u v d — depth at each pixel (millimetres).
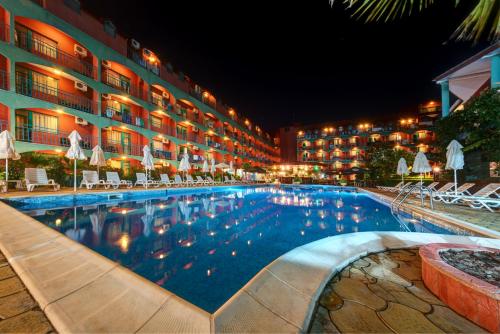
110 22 16828
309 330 1535
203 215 7133
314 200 11727
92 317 1491
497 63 10539
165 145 23125
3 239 2939
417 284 2215
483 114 8914
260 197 13164
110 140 17422
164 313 1570
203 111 28453
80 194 8766
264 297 1821
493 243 3340
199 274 2947
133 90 19125
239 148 39188
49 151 13250
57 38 13805
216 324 1492
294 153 48438
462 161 8312
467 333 1519
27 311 1567
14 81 11250
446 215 5887
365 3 1719
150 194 12055
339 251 2889
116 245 3998
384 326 1575
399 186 14625
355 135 41094
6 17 11359
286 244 4250
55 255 2479
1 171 9648
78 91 14984
